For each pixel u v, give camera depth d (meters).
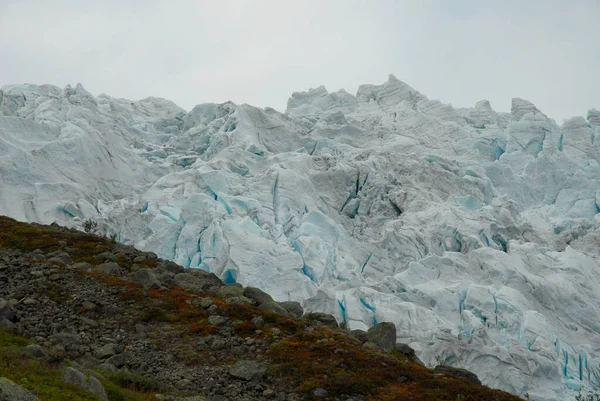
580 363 56.34
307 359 24.03
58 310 25.59
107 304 26.58
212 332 25.42
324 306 52.00
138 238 64.81
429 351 48.34
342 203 73.62
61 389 17.61
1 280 27.36
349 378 22.91
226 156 76.00
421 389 22.84
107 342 23.97
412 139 90.88
